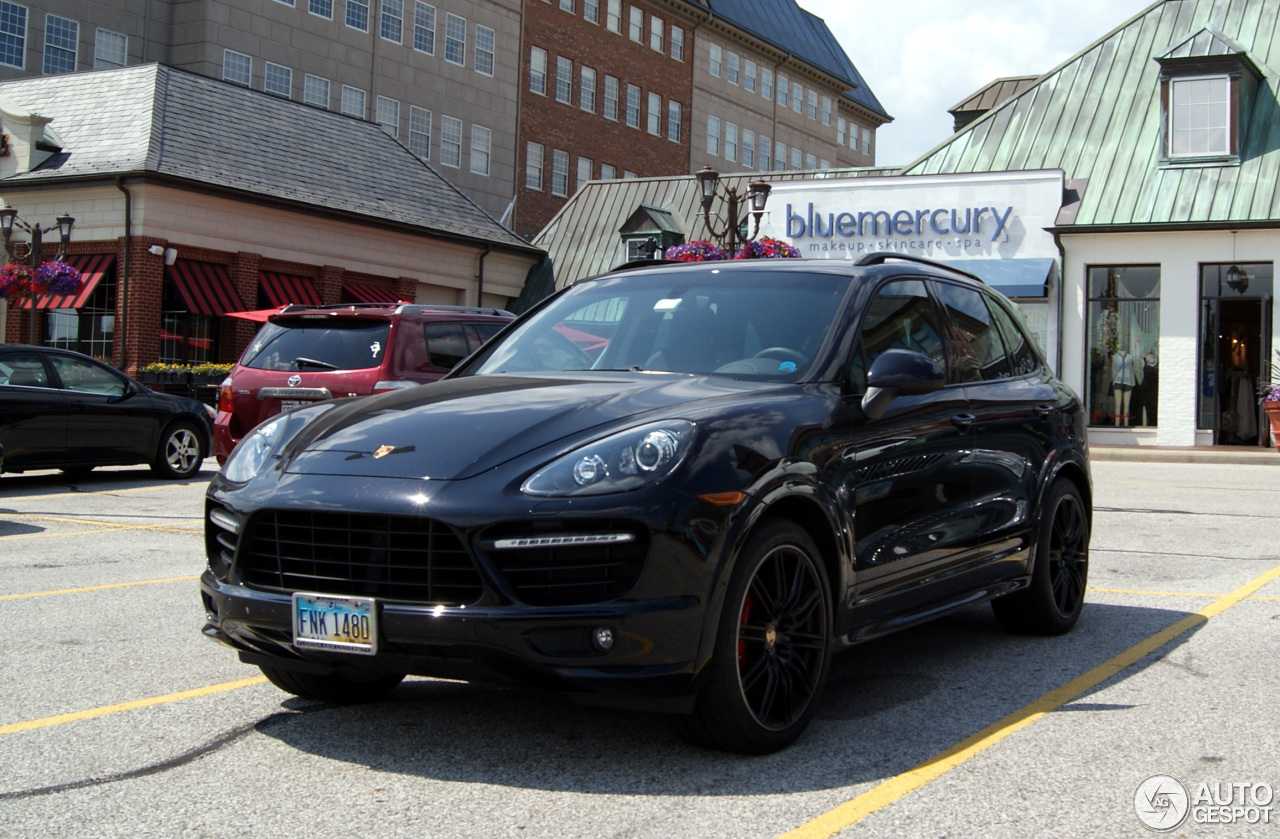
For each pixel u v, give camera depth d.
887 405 3.83
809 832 2.84
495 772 3.29
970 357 4.84
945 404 4.40
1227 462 19.45
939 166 25.94
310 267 27.25
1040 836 2.83
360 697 4.06
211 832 2.85
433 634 3.07
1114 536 8.80
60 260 22.53
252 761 3.40
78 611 5.64
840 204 25.47
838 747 3.54
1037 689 4.28
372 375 9.09
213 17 36.41
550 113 49.19
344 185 28.81
